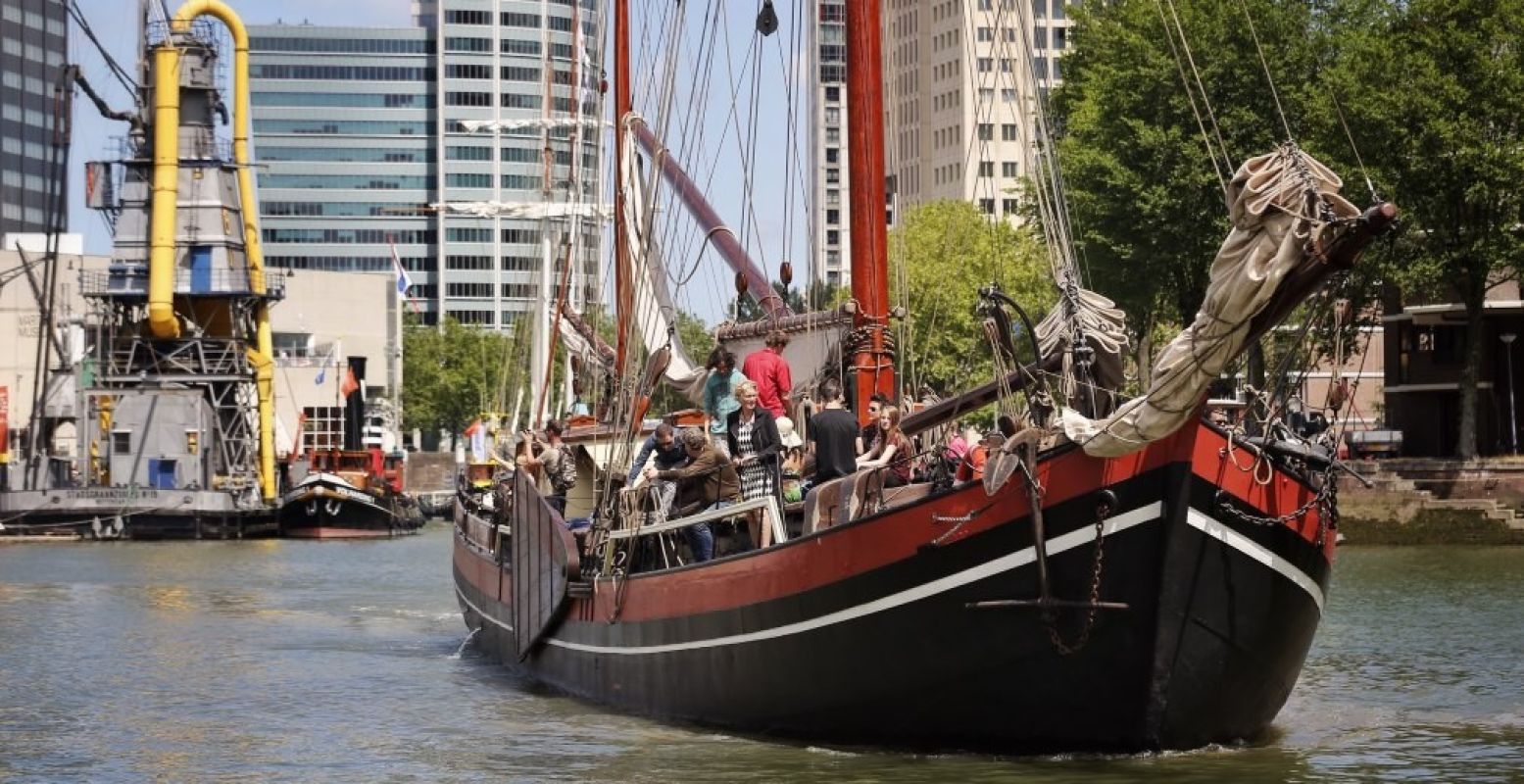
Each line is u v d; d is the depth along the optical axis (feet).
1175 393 57.82
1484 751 69.41
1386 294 265.75
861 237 84.28
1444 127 199.00
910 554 63.16
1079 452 60.44
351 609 149.28
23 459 341.62
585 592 84.74
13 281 406.00
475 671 101.71
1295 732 73.72
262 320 318.86
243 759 73.46
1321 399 283.79
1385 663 97.66
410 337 579.89
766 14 100.48
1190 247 217.97
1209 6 217.56
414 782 67.10
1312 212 54.95
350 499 299.99
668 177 114.73
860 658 65.31
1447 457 264.31
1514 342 265.54
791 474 76.69
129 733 80.64
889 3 107.45
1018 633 62.08
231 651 114.62
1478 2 209.46
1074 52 264.72
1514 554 191.52
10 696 93.25
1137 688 62.28
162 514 291.99
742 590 69.97
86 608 150.61
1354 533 211.00
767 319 96.43
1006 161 479.00
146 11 306.14
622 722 78.28
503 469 132.16
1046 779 61.82
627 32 130.52
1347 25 216.74
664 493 79.25
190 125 310.24
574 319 142.82
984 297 64.59
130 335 311.27
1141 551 60.44
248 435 316.19
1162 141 212.84
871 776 63.10
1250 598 62.44
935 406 77.82
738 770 65.46
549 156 192.65
